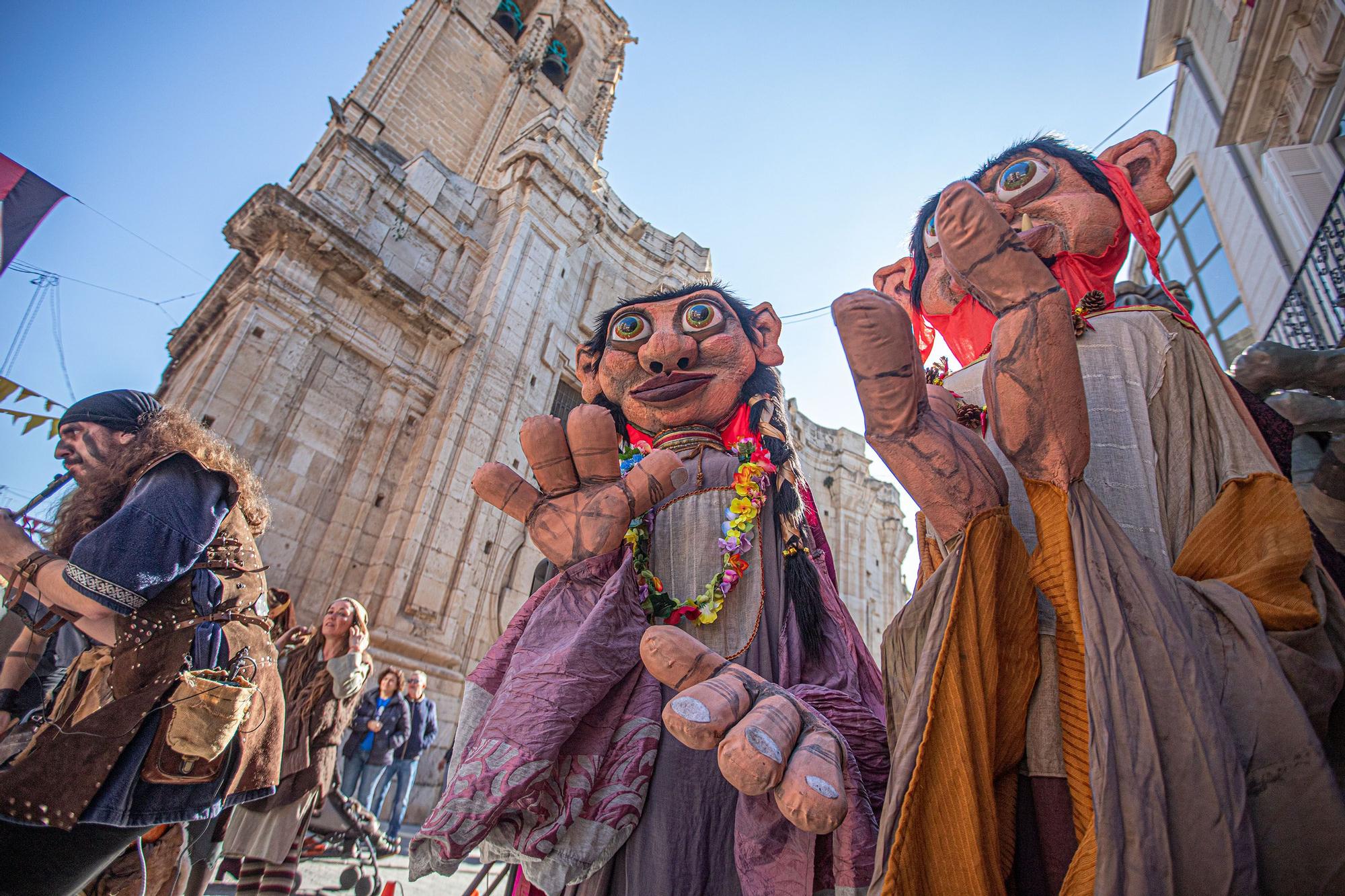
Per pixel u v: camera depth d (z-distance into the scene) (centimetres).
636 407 233
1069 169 201
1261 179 775
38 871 169
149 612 187
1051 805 120
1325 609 115
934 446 131
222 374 985
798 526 202
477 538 1138
